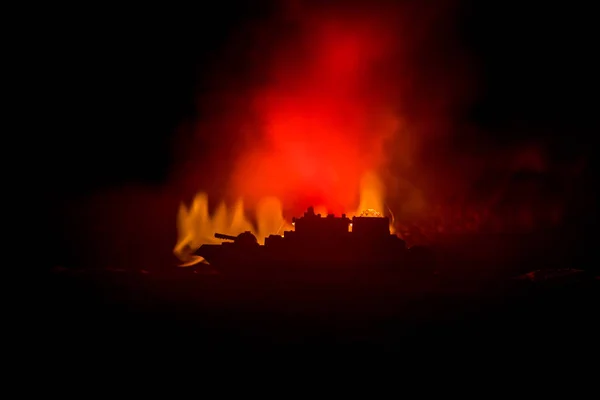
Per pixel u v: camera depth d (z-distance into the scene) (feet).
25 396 9.15
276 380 9.73
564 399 9.17
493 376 9.90
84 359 10.41
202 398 9.16
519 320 11.89
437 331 11.44
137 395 9.23
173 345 10.89
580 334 11.32
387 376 9.89
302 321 11.83
